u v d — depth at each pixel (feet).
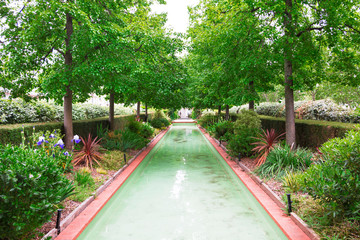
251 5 22.77
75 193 15.35
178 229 13.76
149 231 13.57
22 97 27.14
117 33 25.66
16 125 22.61
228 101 35.42
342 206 11.34
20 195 10.11
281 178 19.47
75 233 12.32
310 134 28.45
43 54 26.37
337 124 25.26
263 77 34.65
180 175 26.00
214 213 16.05
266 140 25.38
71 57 27.71
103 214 16.15
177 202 18.11
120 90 26.73
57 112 37.58
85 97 34.19
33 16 23.47
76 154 25.68
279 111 46.47
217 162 32.63
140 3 37.01
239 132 30.19
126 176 23.75
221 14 29.58
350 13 24.27
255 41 29.91
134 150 36.91
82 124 32.71
